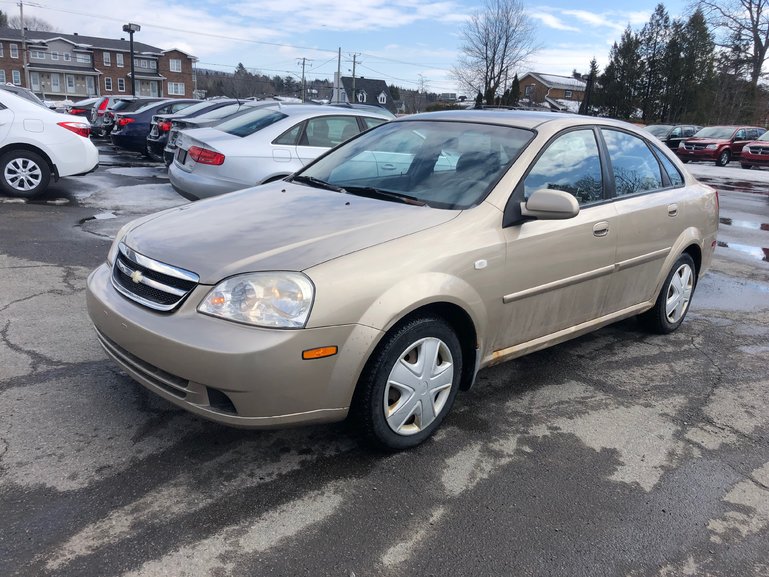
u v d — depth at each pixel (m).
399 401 2.92
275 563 2.29
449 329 3.04
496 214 3.21
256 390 2.50
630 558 2.42
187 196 7.34
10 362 3.70
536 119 3.84
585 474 2.96
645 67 61.97
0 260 5.74
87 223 7.58
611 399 3.74
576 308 3.77
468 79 62.53
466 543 2.45
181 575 2.20
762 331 5.09
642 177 4.35
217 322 2.54
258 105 9.87
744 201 13.20
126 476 2.72
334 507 2.61
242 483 2.73
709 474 3.02
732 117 51.34
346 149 4.28
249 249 2.76
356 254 2.73
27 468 2.73
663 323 4.75
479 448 3.12
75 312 4.54
